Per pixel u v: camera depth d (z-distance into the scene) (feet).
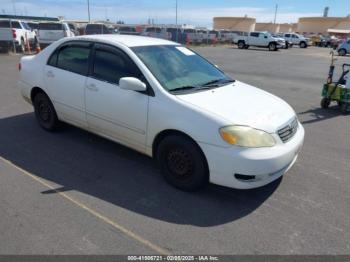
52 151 15.38
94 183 12.62
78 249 9.01
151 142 12.66
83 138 17.03
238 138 10.69
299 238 9.85
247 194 12.24
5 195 11.51
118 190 12.19
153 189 12.35
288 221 10.69
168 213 10.89
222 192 12.29
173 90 12.36
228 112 11.34
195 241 9.56
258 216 10.91
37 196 11.53
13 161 14.21
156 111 12.09
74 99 15.29
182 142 11.65
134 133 13.19
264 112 11.90
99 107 14.16
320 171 14.40
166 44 15.15
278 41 114.83
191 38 135.64
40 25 68.80
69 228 9.87
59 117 16.76
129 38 15.11
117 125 13.73
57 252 8.87
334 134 19.66
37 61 17.42
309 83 39.14
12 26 63.46
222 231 10.06
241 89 13.99
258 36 116.47
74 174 13.28
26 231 9.66
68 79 15.39
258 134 10.87
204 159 11.41
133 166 14.14
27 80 17.93
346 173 14.30
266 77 43.65
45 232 9.65
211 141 10.93
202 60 15.76
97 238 9.48
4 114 20.84
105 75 14.02
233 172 10.85
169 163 12.44
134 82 12.09
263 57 79.41
